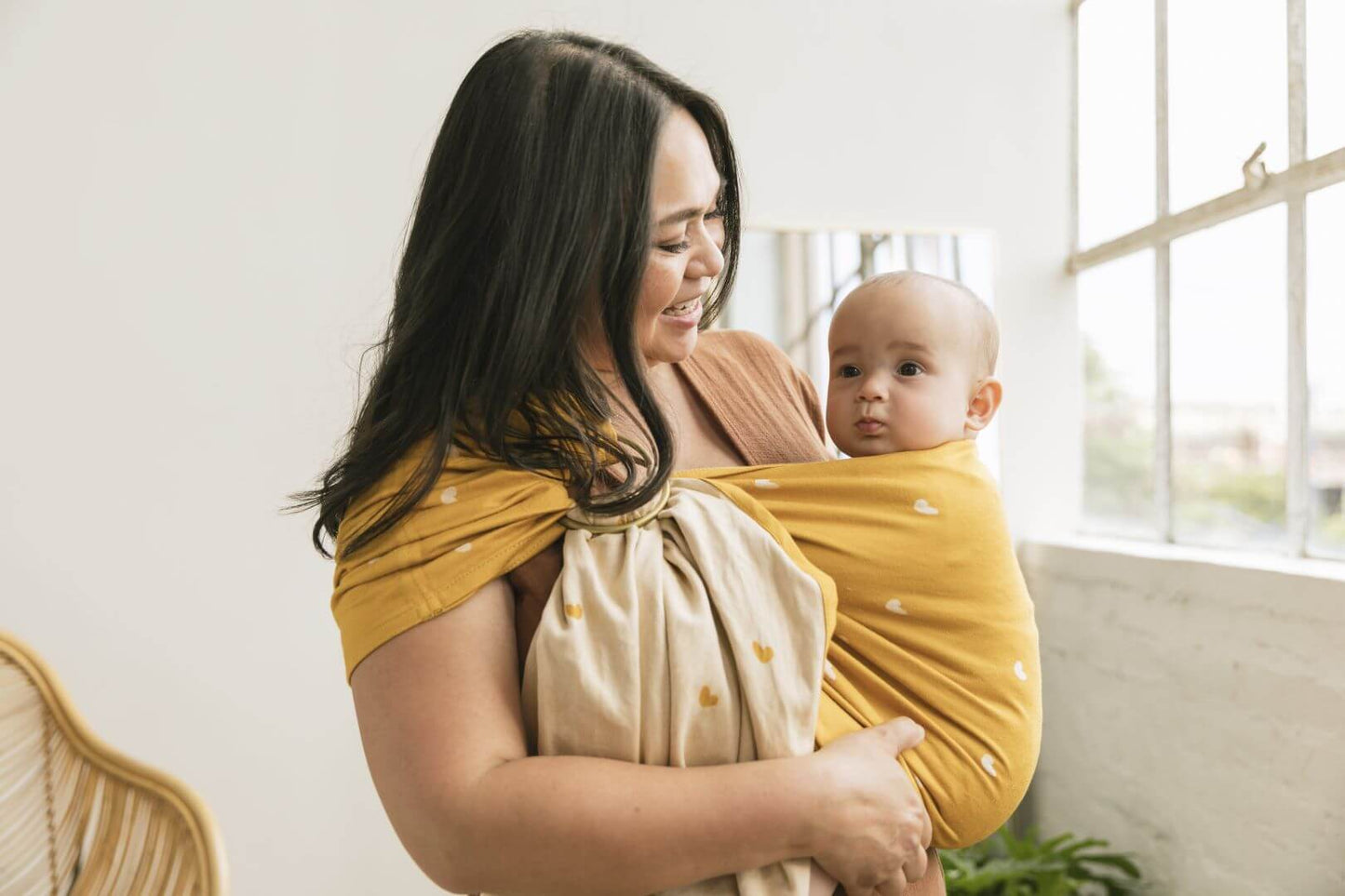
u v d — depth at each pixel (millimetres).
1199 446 2492
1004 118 3002
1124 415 2809
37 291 2506
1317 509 2107
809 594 847
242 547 2607
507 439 849
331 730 2650
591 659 782
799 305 2814
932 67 2961
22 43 2504
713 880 777
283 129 2635
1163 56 2611
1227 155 2385
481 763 736
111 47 2547
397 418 858
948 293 1098
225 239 2604
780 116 2865
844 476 948
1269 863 2018
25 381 2494
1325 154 2021
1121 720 2516
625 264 826
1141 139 2709
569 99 829
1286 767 1972
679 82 905
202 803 1371
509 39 891
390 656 775
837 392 1112
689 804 732
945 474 961
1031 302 3010
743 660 808
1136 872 2410
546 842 711
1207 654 2197
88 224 2533
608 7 2779
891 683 903
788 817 748
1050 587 2840
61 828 1441
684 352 933
